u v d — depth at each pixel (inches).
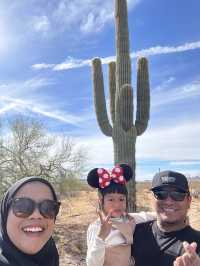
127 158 122.7
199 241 33.6
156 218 37.2
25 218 24.0
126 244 36.1
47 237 24.7
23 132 154.9
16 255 23.8
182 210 34.2
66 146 161.6
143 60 129.5
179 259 29.3
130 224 37.3
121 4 129.3
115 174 39.7
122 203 39.4
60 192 159.8
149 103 129.3
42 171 156.2
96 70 130.8
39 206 24.3
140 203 169.0
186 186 34.8
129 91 123.5
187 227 34.7
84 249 118.3
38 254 24.7
